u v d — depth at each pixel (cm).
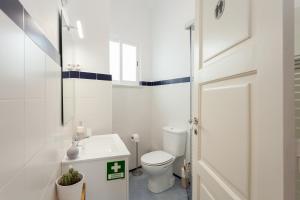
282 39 47
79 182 94
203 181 103
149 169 191
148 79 274
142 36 267
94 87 196
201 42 106
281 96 47
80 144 154
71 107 163
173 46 237
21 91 51
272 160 50
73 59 181
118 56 248
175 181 228
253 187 60
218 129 85
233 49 73
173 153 219
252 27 60
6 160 42
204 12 102
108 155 124
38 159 66
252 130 61
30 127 58
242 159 65
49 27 88
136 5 259
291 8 47
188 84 216
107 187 123
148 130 275
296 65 74
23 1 54
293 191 47
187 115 218
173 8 236
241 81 68
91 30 196
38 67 67
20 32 51
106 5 205
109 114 207
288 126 47
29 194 56
